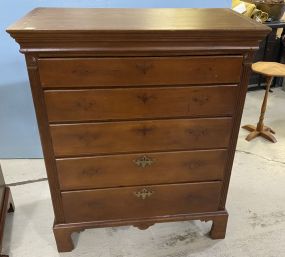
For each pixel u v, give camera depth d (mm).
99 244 1434
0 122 1898
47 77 1031
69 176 1229
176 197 1349
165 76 1075
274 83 3141
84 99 1083
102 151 1194
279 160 2033
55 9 1304
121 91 1084
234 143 1252
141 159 1230
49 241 1445
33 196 1709
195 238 1468
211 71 1087
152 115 1146
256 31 1001
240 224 1538
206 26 1028
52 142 1153
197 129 1197
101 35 958
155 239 1463
